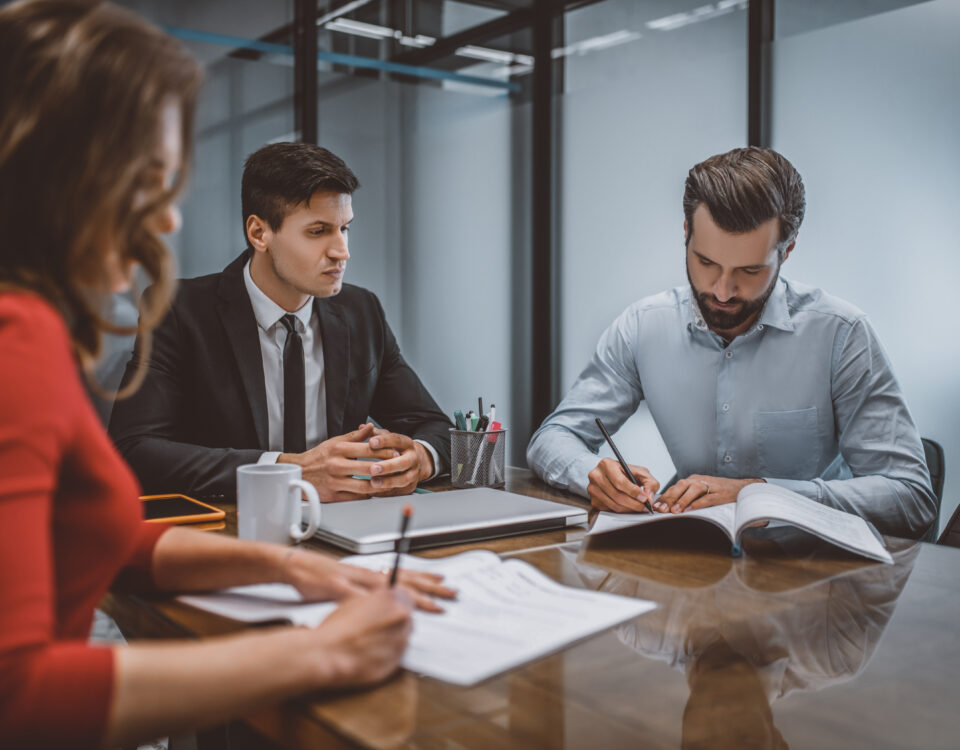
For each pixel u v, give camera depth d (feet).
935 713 1.96
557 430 5.53
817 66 8.71
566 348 12.07
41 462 1.60
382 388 6.15
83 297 1.90
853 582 3.06
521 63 11.89
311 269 5.12
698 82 9.91
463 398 11.77
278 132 9.88
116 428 4.96
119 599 2.81
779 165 4.63
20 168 1.71
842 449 5.33
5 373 1.59
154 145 1.84
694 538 3.72
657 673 2.18
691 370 5.84
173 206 2.01
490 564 3.04
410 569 2.97
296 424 5.49
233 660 1.69
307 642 1.84
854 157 8.43
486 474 4.86
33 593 1.53
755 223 4.57
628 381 6.15
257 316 5.47
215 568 2.70
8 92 1.69
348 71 10.43
